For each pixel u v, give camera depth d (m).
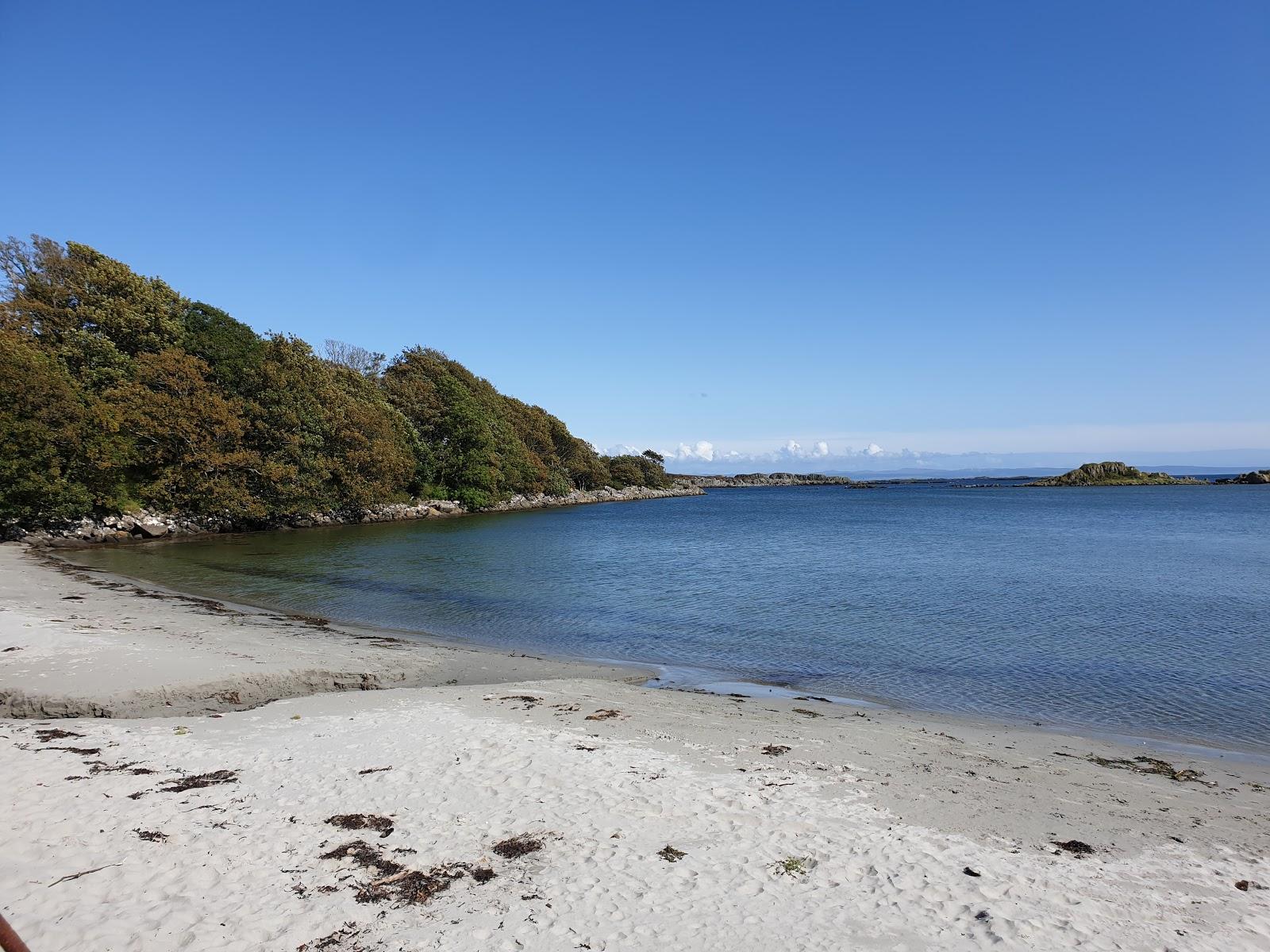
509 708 12.24
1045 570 32.28
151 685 12.34
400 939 5.45
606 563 35.56
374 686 14.20
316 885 6.21
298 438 54.50
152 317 50.31
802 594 26.30
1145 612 22.20
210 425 48.31
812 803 8.25
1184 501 100.81
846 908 5.98
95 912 5.62
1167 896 6.28
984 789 8.85
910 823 7.76
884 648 18.06
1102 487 155.12
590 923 5.70
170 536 46.72
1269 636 18.86
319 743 10.04
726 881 6.42
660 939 5.49
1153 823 7.98
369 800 8.07
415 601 24.88
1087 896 6.24
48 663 13.41
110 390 43.59
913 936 5.58
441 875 6.43
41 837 6.85
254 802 7.91
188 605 22.06
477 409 83.81
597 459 132.88
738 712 12.34
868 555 39.44
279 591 26.17
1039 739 11.31
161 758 9.21
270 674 13.37
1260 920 5.89
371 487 61.81
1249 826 7.96
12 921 5.41
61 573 28.02
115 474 43.31
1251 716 12.68
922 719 12.48
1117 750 10.84
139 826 7.20
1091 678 15.15
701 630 20.36
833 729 11.39
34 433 38.62
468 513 80.56
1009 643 18.38
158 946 5.21
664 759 9.62
